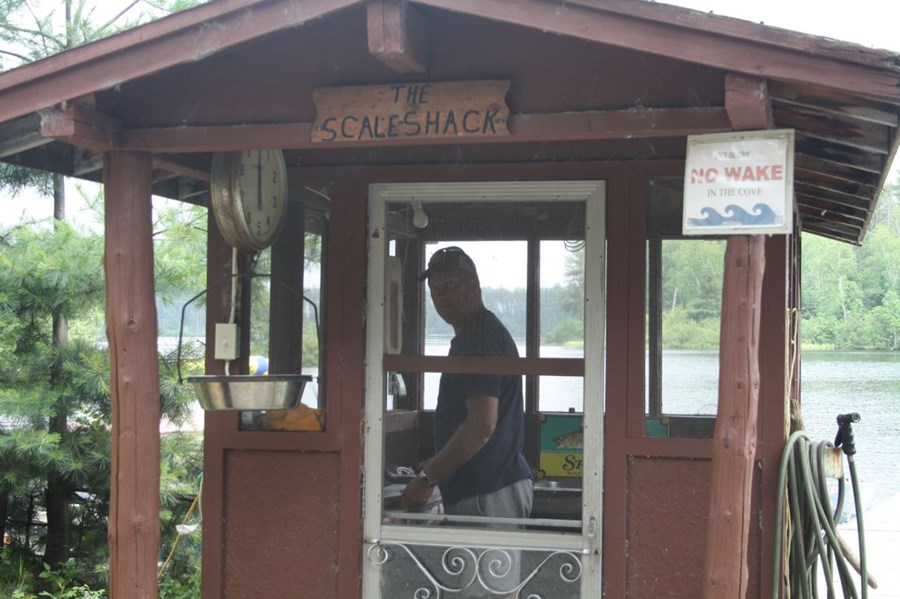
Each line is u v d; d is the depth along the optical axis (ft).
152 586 10.53
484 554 12.41
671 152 12.09
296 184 13.14
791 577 12.01
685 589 11.87
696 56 8.41
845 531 27.61
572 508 12.25
